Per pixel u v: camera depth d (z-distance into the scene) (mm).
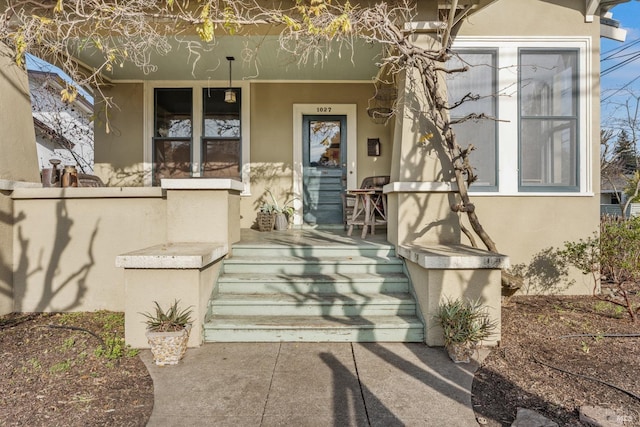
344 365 3107
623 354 3271
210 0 3646
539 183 5262
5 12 3830
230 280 4047
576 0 5238
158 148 7168
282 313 3828
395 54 4723
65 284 4430
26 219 4434
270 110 7176
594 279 4918
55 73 4773
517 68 5227
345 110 7176
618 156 8891
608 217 5977
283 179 7184
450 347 3197
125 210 4434
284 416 2414
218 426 2311
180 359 3170
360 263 4320
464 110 5223
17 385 2744
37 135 10945
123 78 6988
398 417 2404
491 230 5211
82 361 3146
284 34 4469
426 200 4332
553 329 3857
